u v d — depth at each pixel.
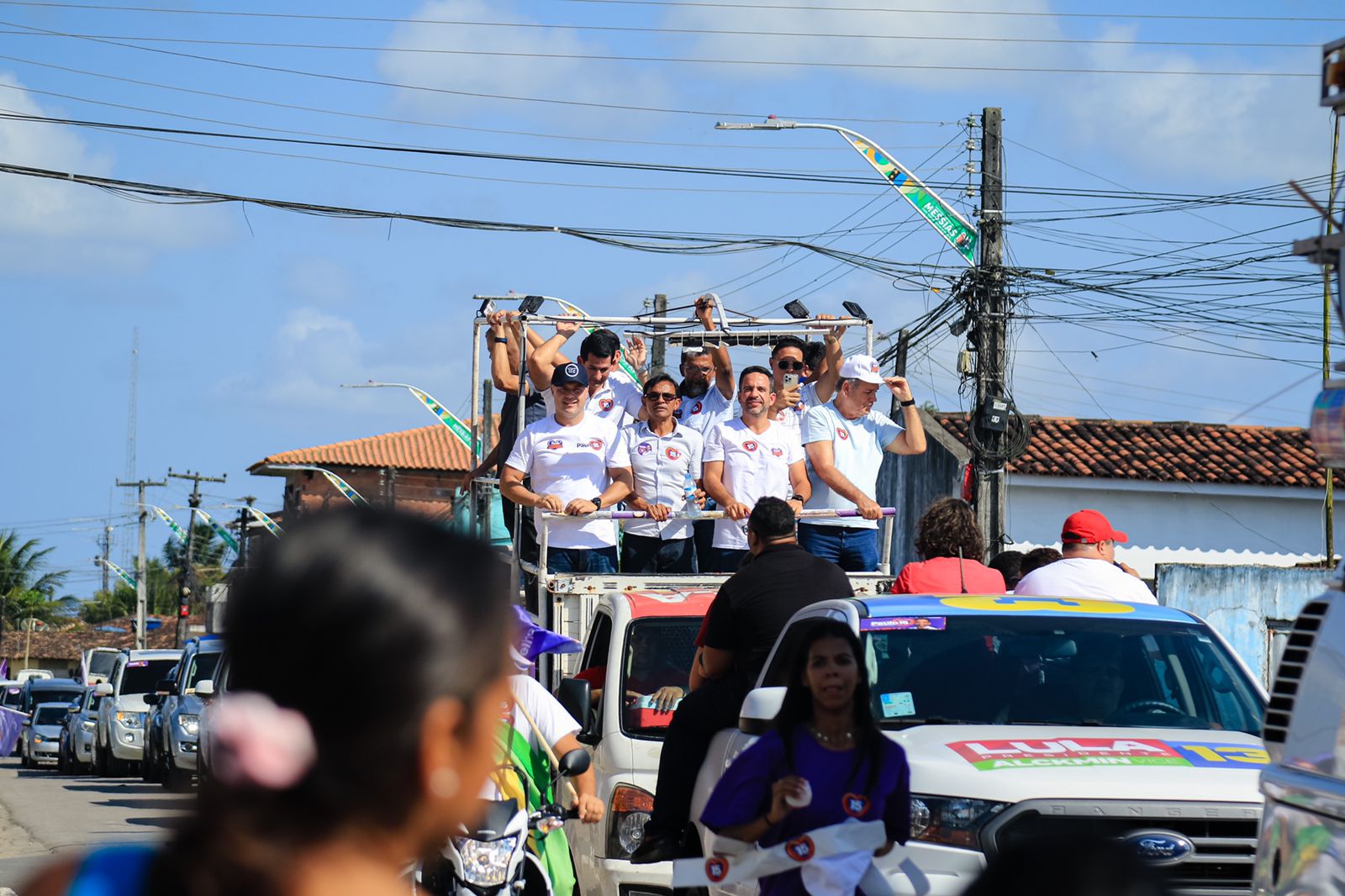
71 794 28.59
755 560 9.25
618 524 15.30
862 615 8.48
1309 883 4.83
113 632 123.44
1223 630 27.17
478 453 18.20
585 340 14.54
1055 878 3.29
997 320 25.50
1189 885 6.69
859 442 14.17
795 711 6.65
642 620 11.08
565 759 8.06
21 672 118.62
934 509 10.69
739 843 6.61
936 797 6.87
